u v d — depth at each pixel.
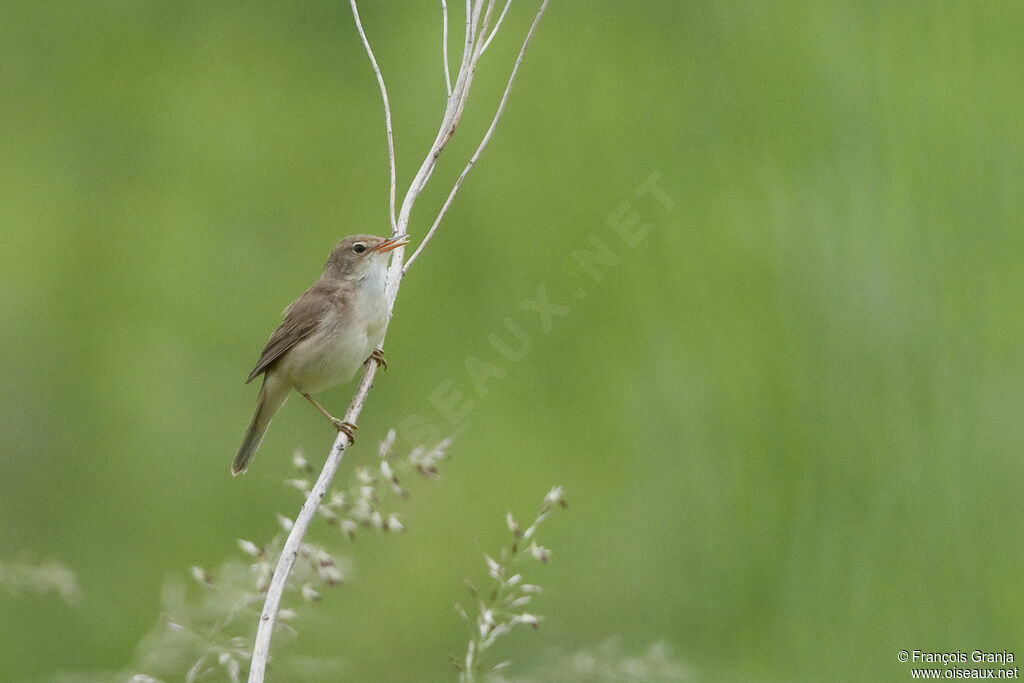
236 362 15.49
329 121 17.39
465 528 12.23
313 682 10.28
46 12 19.17
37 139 17.98
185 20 19.14
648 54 13.70
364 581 12.20
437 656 11.71
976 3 11.86
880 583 9.96
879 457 10.28
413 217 14.44
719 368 11.05
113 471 14.52
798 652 9.91
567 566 11.56
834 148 11.88
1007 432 10.19
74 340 15.74
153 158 17.80
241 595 7.45
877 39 12.22
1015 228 10.86
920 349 10.52
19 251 16.34
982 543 9.92
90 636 12.30
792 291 11.10
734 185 12.12
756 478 10.50
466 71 7.91
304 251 16.20
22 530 13.84
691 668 9.73
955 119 11.45
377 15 17.97
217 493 14.21
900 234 11.03
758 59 12.85
